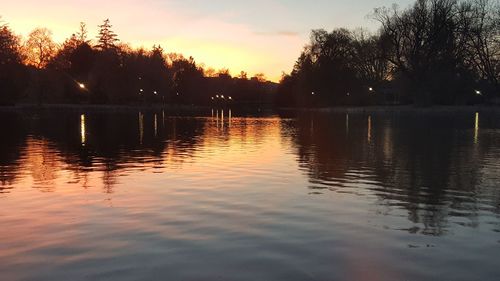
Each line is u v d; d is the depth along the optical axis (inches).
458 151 821.9
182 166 633.0
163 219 353.1
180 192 455.5
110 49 4365.2
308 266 257.1
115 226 333.4
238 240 302.2
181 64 5349.4
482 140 1043.9
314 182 514.9
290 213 373.7
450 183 510.3
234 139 1071.6
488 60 2878.9
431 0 2785.4
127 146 906.1
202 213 372.2
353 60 3727.9
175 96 5103.3
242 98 5915.4
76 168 613.0
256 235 313.3
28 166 630.5
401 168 619.8
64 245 291.1
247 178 538.3
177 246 289.9
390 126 1590.8
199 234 315.0
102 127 1507.1
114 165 642.2
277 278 240.2
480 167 631.8
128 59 4335.6
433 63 2800.2
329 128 1491.1
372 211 382.6
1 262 262.5
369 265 258.8
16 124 1628.9
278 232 320.5
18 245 291.0
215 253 277.1
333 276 243.1
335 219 355.6
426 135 1189.7
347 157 733.3
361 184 503.5
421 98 3053.6
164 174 565.0
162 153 786.8
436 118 2183.8
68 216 361.1
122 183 503.5
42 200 417.4
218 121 1975.9
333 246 290.8
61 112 2797.7
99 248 285.6
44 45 3686.0
